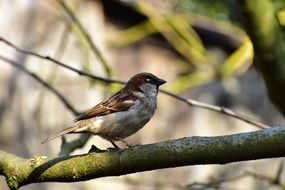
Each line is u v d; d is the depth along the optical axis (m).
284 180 13.68
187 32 12.98
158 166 5.21
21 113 11.80
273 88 7.48
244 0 7.08
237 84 14.22
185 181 13.16
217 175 13.40
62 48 12.20
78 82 12.52
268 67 7.32
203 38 13.60
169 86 12.55
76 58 12.50
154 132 13.28
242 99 14.22
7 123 11.66
